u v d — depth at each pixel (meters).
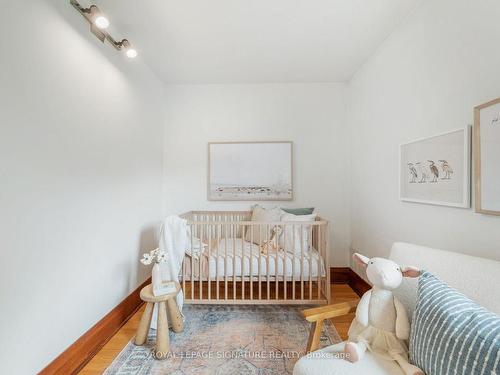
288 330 1.93
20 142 1.20
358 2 1.68
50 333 1.37
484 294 0.96
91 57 1.73
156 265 1.82
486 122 1.17
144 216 2.58
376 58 2.28
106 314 1.89
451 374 0.80
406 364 0.99
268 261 2.18
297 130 3.06
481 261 1.05
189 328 1.96
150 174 2.73
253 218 2.86
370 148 2.41
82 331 1.62
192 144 3.11
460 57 1.34
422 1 1.65
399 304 1.15
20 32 1.20
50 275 1.38
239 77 2.90
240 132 3.08
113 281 2.00
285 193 3.04
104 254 1.88
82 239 1.63
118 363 1.59
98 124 1.81
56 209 1.42
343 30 2.00
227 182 3.07
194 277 2.26
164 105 3.09
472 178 1.27
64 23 1.47
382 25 1.93
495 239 1.16
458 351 0.80
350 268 2.94
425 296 1.01
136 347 1.75
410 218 1.79
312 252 2.42
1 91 1.11
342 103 3.04
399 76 1.92
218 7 1.74
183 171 3.11
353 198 2.85
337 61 2.51
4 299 1.13
